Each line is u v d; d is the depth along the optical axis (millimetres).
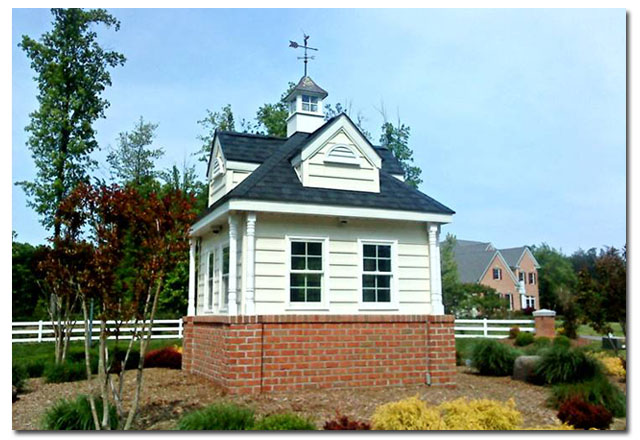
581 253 67250
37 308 27250
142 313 7699
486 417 7203
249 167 14008
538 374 12695
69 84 22562
